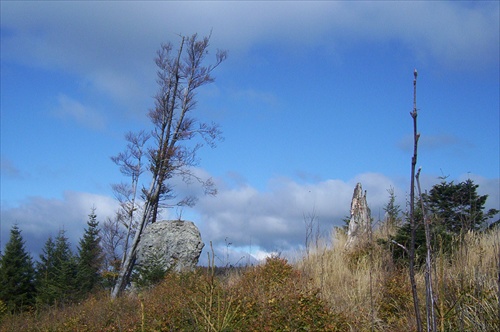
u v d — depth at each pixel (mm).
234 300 8117
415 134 3102
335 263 11977
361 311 8352
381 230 14078
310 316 7840
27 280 31828
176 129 25344
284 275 11594
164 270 20047
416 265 10195
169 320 8352
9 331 14656
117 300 14719
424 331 6719
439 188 9938
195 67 25938
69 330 11711
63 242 32531
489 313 6812
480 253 8398
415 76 3088
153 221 24797
